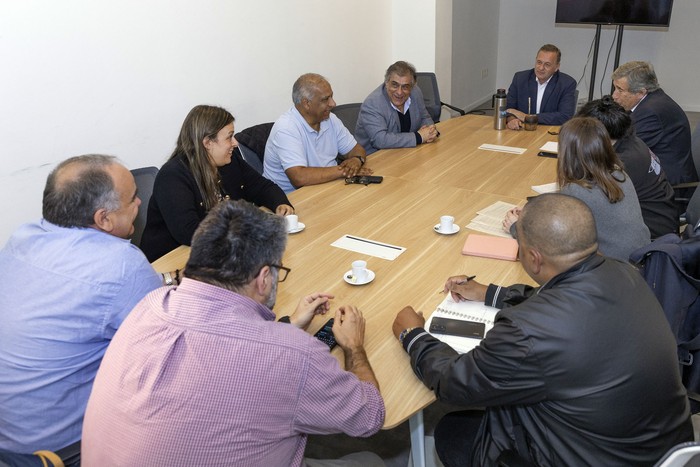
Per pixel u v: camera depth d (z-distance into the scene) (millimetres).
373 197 2434
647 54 6527
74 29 2512
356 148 3121
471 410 1510
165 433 862
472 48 6441
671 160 2869
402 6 4871
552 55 3973
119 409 898
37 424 1229
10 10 2270
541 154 2973
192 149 2113
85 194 1293
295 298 1605
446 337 1357
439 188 2506
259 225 1023
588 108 2164
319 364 958
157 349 907
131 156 2924
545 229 1099
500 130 3576
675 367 1090
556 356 1003
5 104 2338
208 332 910
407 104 3510
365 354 1288
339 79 4410
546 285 1127
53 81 2482
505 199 2326
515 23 7133
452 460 1359
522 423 1137
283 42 3744
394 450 1972
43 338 1208
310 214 2270
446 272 1720
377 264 1797
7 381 1213
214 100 3328
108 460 897
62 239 1273
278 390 908
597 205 1729
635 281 1104
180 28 3010
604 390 1008
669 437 1080
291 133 2814
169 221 2049
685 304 1471
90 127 2688
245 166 2496
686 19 6191
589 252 1102
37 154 2496
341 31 4297
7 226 2453
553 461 1091
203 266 990
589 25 6680
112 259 1262
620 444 1048
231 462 877
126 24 2729
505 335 1046
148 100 2934
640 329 1044
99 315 1238
